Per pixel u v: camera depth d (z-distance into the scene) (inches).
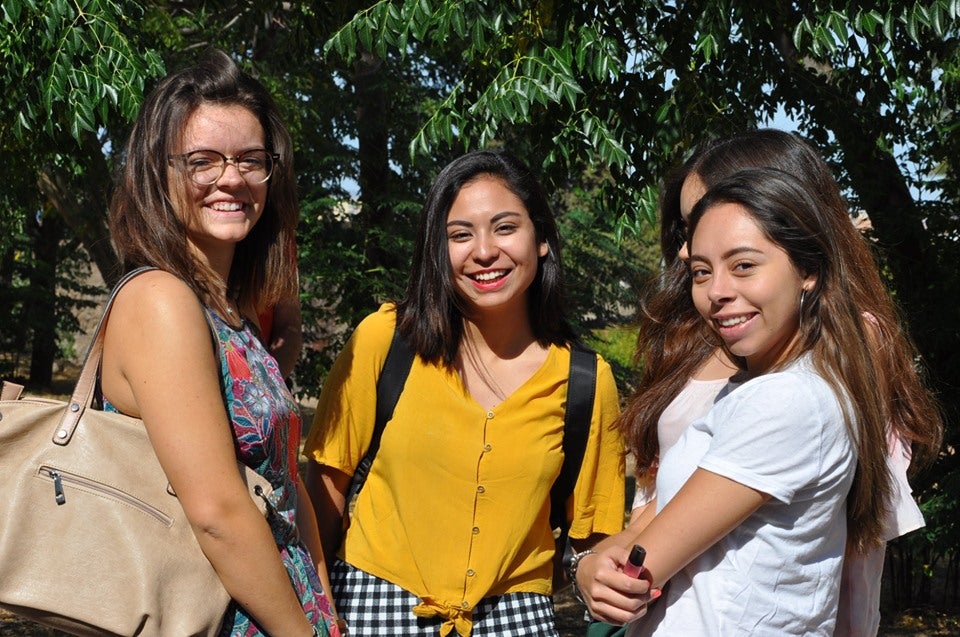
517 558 106.5
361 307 457.4
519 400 106.0
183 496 77.7
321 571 95.0
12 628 279.4
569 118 209.3
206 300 84.1
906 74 251.8
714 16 201.5
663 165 214.2
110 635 76.0
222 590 79.4
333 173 474.9
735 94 229.8
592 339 513.3
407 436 105.3
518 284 106.1
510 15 199.2
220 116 85.7
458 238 106.2
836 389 78.7
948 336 310.2
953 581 349.7
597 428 108.9
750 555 78.9
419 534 105.0
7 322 774.5
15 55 207.8
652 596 79.4
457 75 501.0
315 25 275.6
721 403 82.6
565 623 310.7
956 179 331.9
